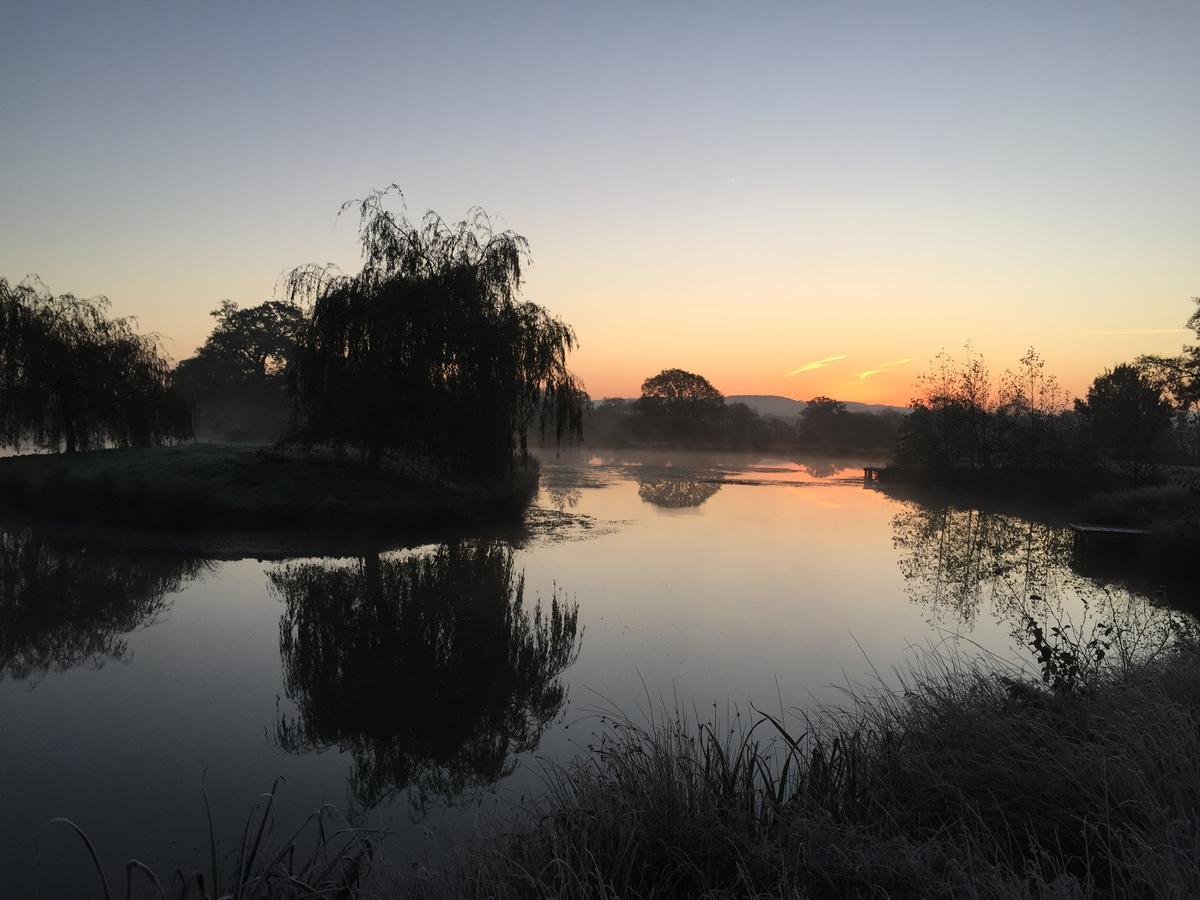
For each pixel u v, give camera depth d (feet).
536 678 27.84
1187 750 14.15
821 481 133.80
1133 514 64.28
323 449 72.84
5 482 65.51
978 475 113.29
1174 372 73.36
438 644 32.04
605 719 23.15
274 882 12.25
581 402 71.92
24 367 74.84
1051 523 79.51
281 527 57.57
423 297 61.46
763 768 16.22
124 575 43.50
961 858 12.34
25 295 76.07
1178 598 42.91
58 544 50.78
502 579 44.16
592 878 12.35
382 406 62.23
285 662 29.66
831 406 306.96
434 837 15.16
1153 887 10.52
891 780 15.74
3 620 34.68
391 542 54.70
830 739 18.81
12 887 14.70
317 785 19.90
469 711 25.17
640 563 49.78
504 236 66.28
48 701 25.30
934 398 127.65
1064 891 10.61
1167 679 18.39
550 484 112.78
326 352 62.23
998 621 36.86
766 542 60.34
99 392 78.13
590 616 36.32
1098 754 14.40
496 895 11.84
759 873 12.66
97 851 16.21
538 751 21.98
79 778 19.89
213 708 25.05
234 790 19.47
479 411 62.64
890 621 36.42
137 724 23.58
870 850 12.73
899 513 86.28
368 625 34.65
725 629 34.40
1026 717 16.78
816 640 32.78
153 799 18.79
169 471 63.72
